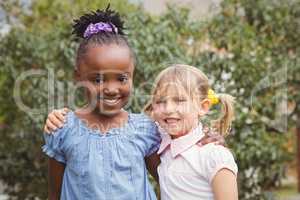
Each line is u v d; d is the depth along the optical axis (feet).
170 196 12.17
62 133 12.29
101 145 12.16
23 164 22.79
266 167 21.47
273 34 22.34
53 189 13.05
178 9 21.81
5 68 22.34
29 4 23.50
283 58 21.95
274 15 22.30
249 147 20.68
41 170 22.43
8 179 23.20
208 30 21.83
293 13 22.39
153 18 21.43
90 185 12.00
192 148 12.14
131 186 12.10
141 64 19.90
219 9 22.40
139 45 20.13
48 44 21.59
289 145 25.34
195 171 11.97
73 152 12.17
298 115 22.66
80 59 12.23
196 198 11.96
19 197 23.25
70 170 12.22
